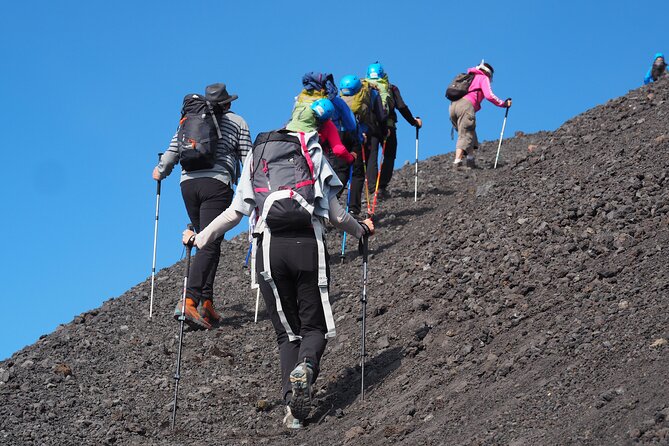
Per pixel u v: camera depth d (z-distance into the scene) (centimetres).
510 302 659
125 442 621
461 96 1387
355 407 613
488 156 1516
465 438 482
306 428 609
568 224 760
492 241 805
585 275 648
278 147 616
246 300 988
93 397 712
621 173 815
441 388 581
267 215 603
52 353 821
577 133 1051
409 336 695
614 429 419
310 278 607
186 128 862
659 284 574
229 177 870
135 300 1016
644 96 1090
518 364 553
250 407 683
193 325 877
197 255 883
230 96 877
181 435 632
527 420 473
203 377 756
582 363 511
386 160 1248
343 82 1146
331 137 720
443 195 1270
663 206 702
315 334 610
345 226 630
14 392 714
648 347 493
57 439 620
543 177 936
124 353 824
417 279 806
